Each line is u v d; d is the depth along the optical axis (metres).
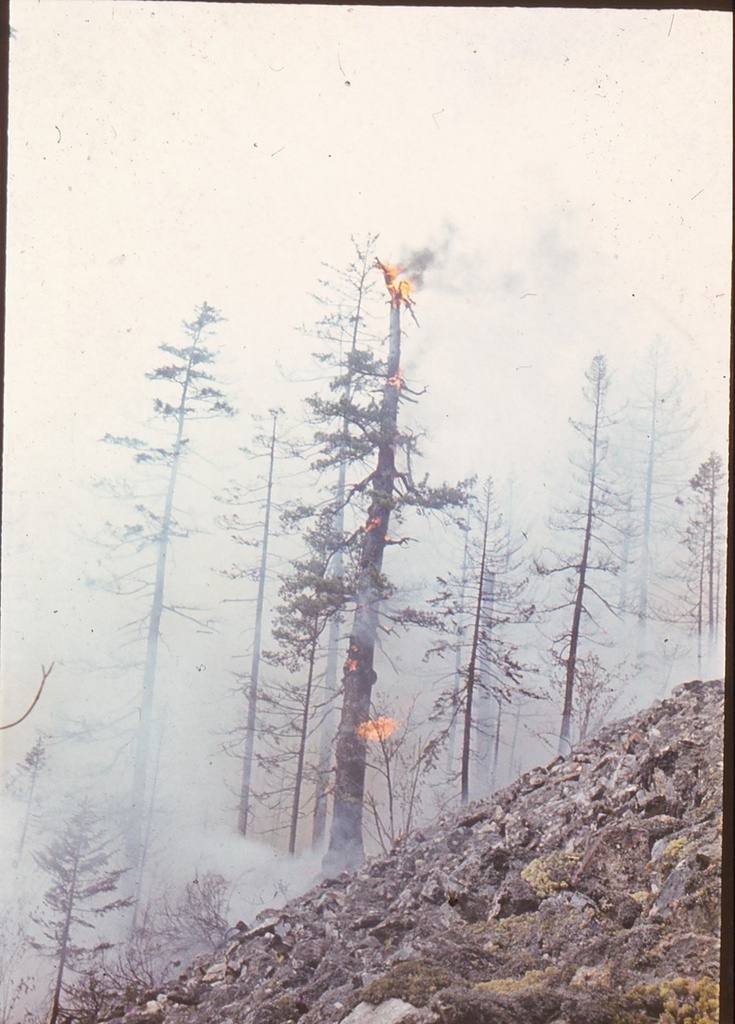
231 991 4.47
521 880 4.59
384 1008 4.00
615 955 4.13
